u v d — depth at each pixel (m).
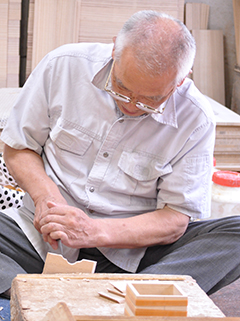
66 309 0.80
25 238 1.64
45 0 3.27
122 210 1.70
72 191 1.67
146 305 0.88
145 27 1.33
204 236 1.63
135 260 1.70
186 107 1.67
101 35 3.34
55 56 1.73
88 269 1.22
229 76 3.75
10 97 2.94
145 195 1.73
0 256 1.55
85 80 1.69
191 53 1.38
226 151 2.97
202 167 1.70
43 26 3.30
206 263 1.55
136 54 1.30
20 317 0.96
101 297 1.06
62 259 1.23
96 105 1.68
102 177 1.67
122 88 1.37
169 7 3.39
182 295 0.89
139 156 1.69
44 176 1.65
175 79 1.36
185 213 1.68
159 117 1.63
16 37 3.28
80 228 1.46
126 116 1.62
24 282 1.09
